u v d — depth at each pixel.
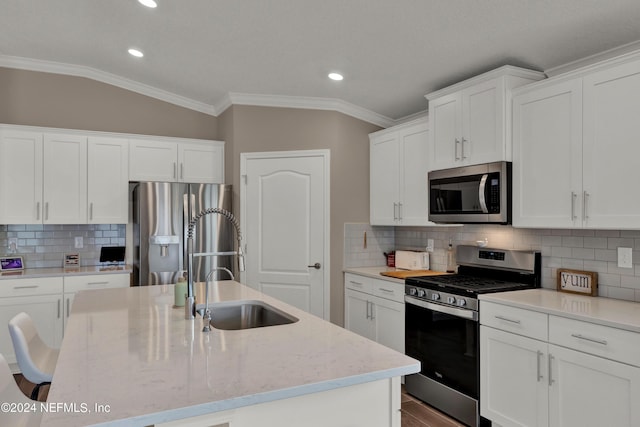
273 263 4.22
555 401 2.20
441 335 2.94
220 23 2.86
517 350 2.40
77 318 2.03
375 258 4.34
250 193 4.24
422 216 3.59
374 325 3.70
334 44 2.98
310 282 4.15
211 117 4.71
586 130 2.34
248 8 2.62
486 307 2.60
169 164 4.23
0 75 3.96
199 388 1.21
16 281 3.59
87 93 4.23
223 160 4.44
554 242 2.86
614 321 1.95
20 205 3.75
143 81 4.28
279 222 4.22
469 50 2.79
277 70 3.57
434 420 2.83
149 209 3.77
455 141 3.14
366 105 4.16
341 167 4.20
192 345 1.61
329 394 1.33
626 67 2.16
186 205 3.91
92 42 3.50
